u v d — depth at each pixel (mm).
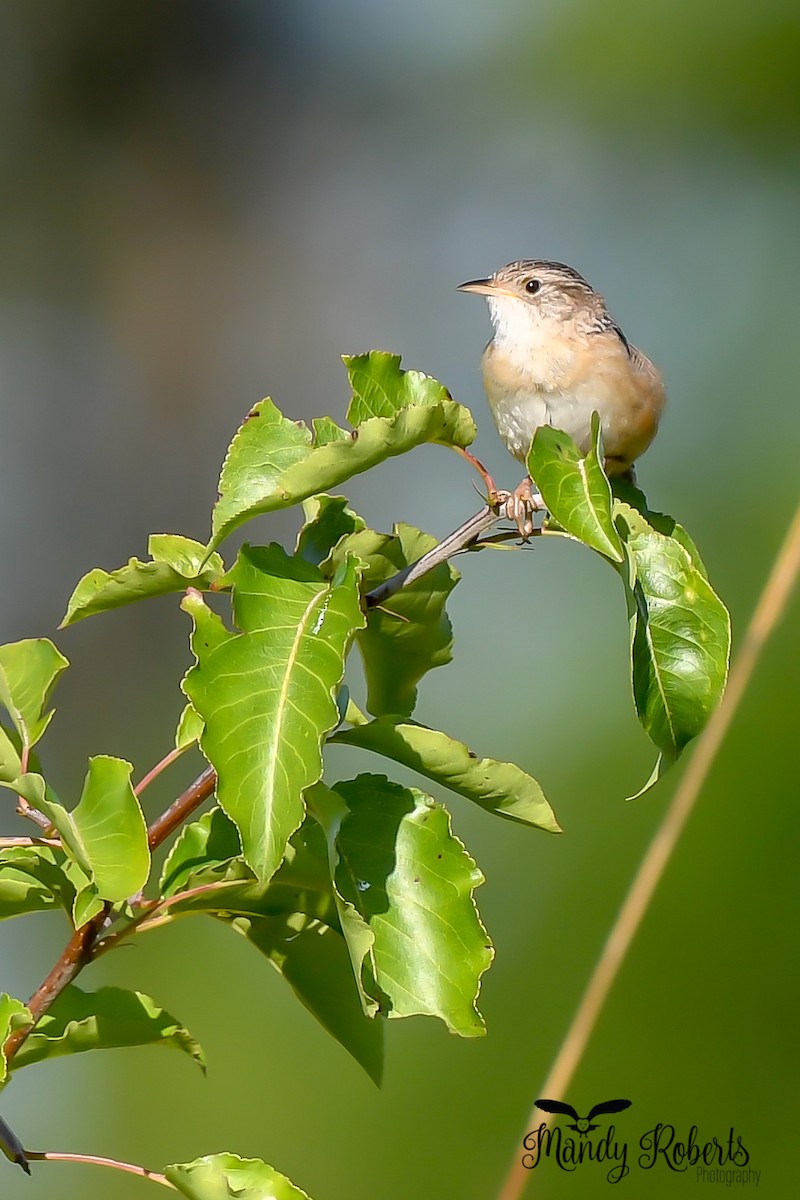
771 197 17094
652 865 7020
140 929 4887
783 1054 10188
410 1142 10305
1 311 16922
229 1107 10648
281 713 4371
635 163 17594
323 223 17891
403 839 4680
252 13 17656
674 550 5031
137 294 17234
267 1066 10797
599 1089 10195
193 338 17250
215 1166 4598
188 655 15273
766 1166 9852
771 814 10805
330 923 5020
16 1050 4766
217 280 17438
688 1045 10266
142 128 17672
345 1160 10289
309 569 4785
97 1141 10625
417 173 18109
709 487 14156
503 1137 10195
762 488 13945
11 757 4648
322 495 5531
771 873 10672
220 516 4867
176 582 4945
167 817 4914
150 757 14781
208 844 5207
